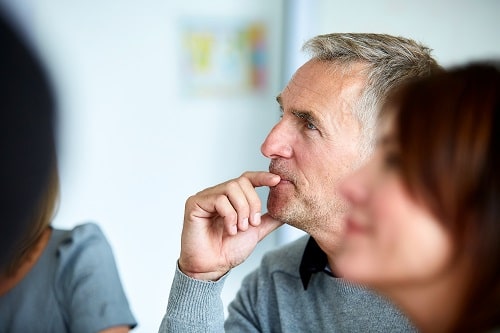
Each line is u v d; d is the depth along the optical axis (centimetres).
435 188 48
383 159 55
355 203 55
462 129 48
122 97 232
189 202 114
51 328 112
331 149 109
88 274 115
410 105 52
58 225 230
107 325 111
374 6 233
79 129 229
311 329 118
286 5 230
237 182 113
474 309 48
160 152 237
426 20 236
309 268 117
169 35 232
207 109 237
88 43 228
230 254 115
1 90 17
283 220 114
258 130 240
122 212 238
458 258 49
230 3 232
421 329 55
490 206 47
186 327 112
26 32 18
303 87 112
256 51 235
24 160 18
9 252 18
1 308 112
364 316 109
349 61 111
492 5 237
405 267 51
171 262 243
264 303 126
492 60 54
